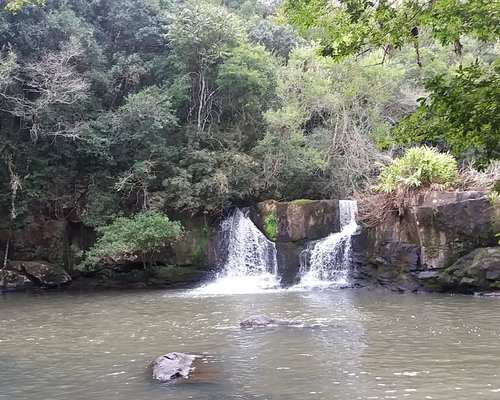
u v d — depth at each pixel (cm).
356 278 2002
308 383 739
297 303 1541
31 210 2256
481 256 1697
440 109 494
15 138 2336
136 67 2605
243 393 701
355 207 2083
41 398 705
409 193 1891
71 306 1603
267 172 2380
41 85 2230
